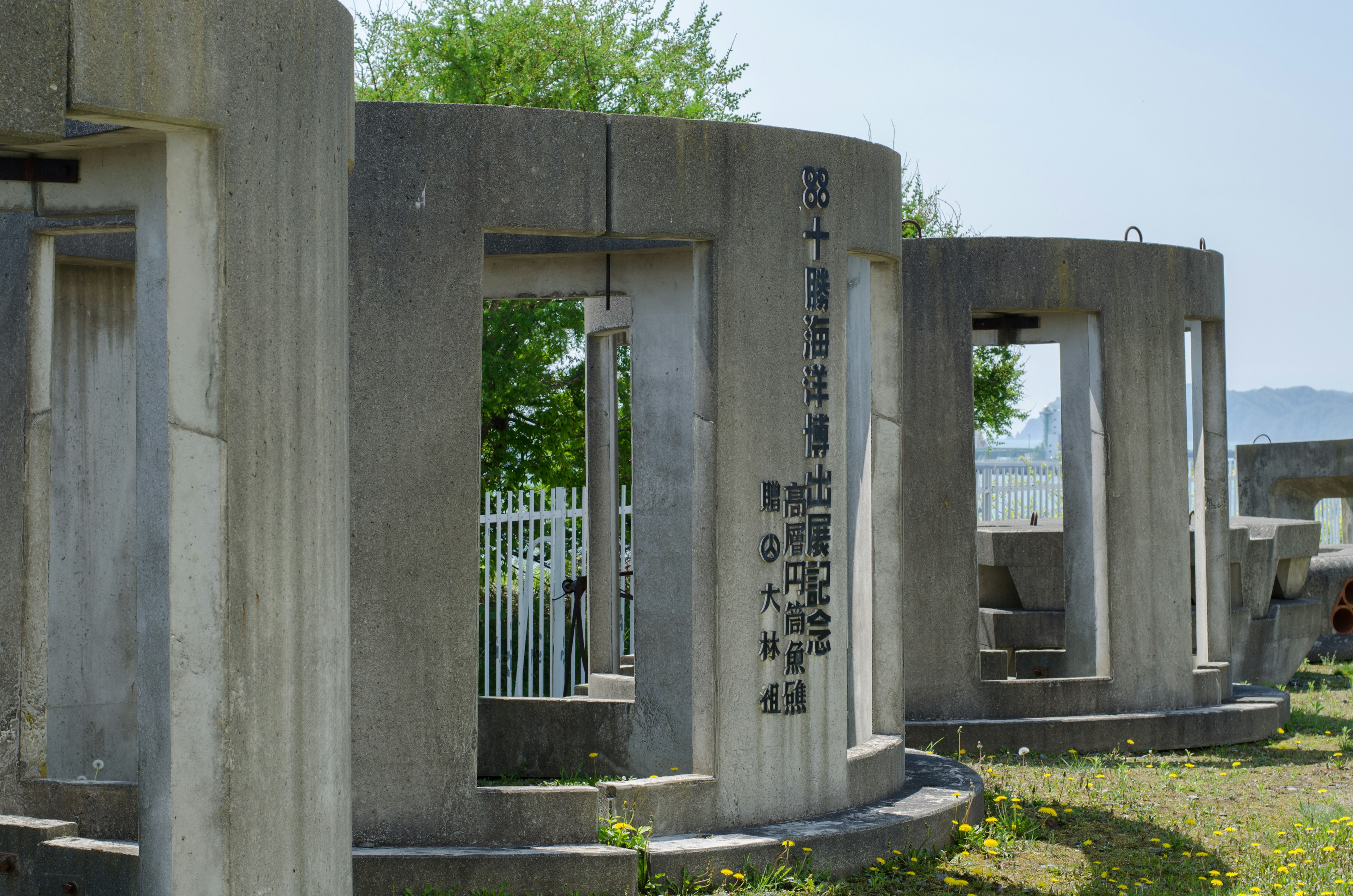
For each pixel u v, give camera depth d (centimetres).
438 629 635
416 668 633
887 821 698
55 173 508
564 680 1188
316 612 484
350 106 533
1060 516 1820
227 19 450
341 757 500
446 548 638
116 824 617
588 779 888
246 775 449
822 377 714
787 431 700
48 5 402
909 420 1014
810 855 660
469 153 647
